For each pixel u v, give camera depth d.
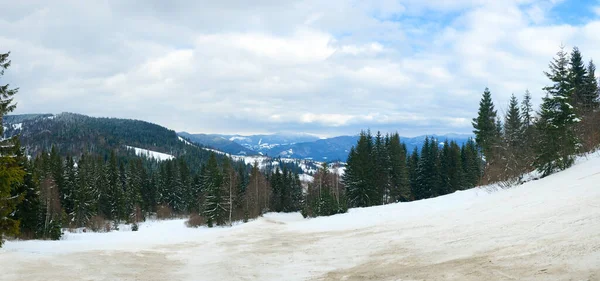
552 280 6.34
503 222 14.13
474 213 19.09
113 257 14.87
